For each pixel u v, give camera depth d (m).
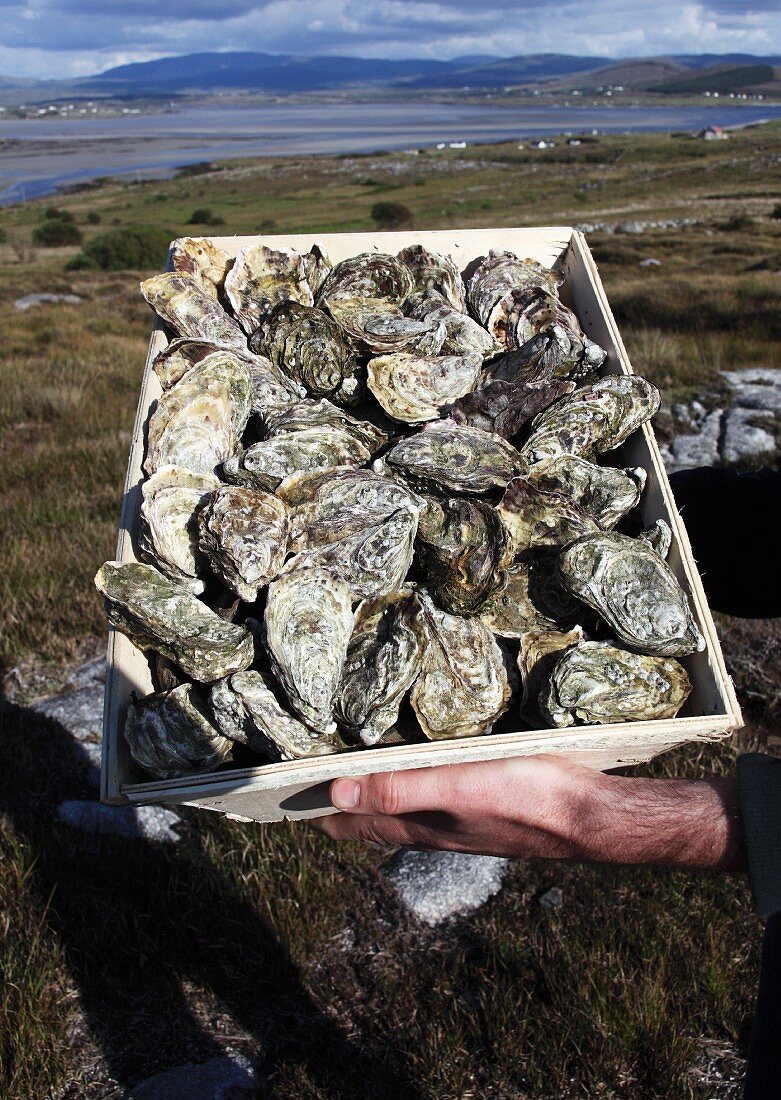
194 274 0.74
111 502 2.28
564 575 0.51
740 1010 0.95
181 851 1.18
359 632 0.51
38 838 1.19
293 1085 0.92
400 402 0.62
